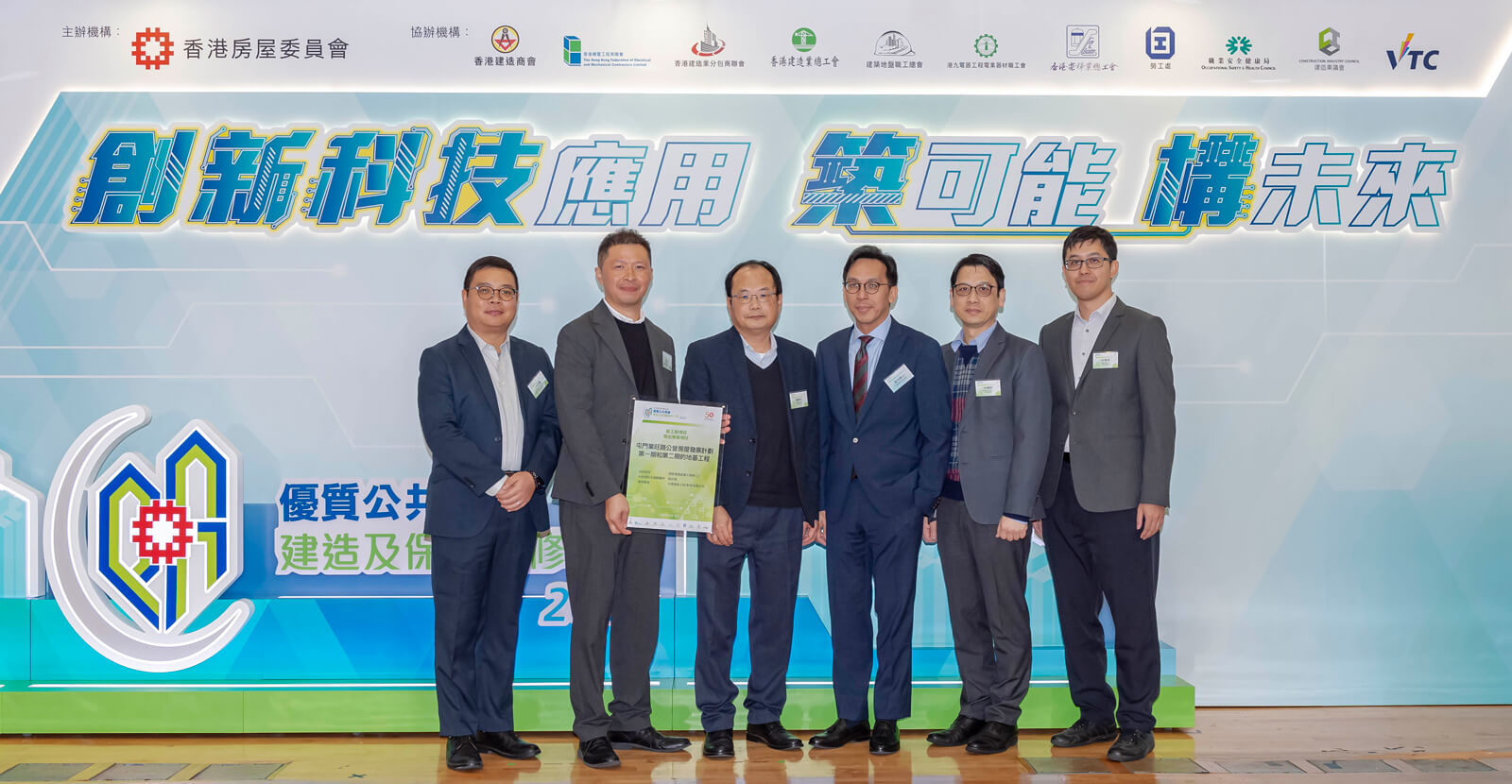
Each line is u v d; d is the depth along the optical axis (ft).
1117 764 9.98
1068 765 9.95
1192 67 12.03
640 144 11.83
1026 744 10.64
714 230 11.83
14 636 11.29
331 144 11.68
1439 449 12.08
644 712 10.32
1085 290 10.39
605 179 11.81
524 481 9.89
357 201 11.66
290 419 11.61
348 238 11.66
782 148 11.89
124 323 11.54
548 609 11.63
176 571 11.14
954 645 10.77
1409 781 9.43
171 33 11.65
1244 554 12.04
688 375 10.48
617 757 9.95
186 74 11.65
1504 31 12.04
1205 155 12.00
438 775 9.64
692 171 11.84
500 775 9.62
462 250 11.74
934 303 11.93
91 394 11.52
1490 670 12.07
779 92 11.89
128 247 11.55
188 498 11.16
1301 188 12.05
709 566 10.34
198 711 10.87
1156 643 10.18
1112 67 12.00
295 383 11.62
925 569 11.82
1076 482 10.23
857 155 11.90
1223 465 12.01
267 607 11.43
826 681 11.55
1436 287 12.08
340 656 11.46
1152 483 9.91
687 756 10.24
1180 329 11.99
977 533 10.34
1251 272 12.02
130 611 11.12
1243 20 12.07
